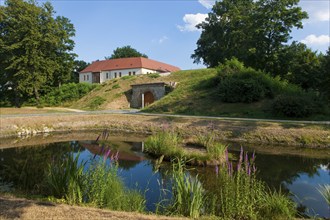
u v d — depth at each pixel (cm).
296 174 1112
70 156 748
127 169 1132
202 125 2111
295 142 1755
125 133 2216
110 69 7862
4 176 979
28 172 1041
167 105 3186
